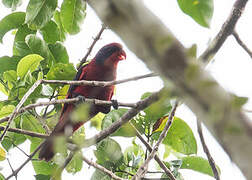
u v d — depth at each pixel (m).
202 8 4.30
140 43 2.67
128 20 2.65
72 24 9.98
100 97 10.32
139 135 8.82
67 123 9.25
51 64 10.62
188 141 9.59
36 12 9.59
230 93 2.81
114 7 2.66
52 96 9.75
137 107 7.68
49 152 9.20
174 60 2.63
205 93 2.60
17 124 9.82
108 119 9.31
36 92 9.30
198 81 2.61
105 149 9.13
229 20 6.39
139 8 2.65
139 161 9.39
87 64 10.98
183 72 2.62
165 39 2.62
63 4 9.80
